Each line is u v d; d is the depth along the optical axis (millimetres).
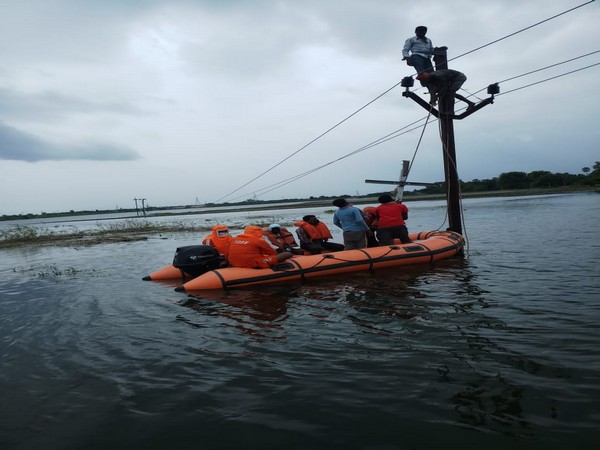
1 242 24719
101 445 2822
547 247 10578
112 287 8555
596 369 3490
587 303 5379
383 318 5312
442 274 7980
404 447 2613
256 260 8133
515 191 78312
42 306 7125
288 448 2674
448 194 11656
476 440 2639
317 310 5910
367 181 11859
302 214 44062
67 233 30656
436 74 10805
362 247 9547
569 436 2617
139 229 30969
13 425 3141
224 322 5559
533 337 4297
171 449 2732
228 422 3018
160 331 5328
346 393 3352
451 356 3955
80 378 3953
